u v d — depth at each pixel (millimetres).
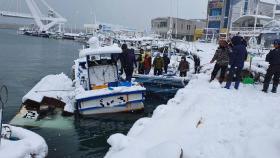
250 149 5105
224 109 7770
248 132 5871
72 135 9789
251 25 41281
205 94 9516
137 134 6980
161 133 6602
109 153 6012
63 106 11719
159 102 14375
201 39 54562
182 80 14953
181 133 6469
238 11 47781
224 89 10547
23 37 95438
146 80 15516
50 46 60312
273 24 35750
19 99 14586
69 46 63062
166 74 16266
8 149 5902
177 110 8312
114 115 11719
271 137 5316
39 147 6613
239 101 8562
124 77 14531
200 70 16188
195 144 5738
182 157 5297
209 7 52719
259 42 35531
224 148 5438
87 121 11117
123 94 11555
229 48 11406
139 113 12109
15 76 22297
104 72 12797
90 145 9086
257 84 11875
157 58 16375
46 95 12055
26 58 36062
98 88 12312
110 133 10102
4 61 31656
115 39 38625
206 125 6695
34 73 24391
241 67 10453
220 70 12852
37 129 10172
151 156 5250
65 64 31859
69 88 14070
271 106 7859
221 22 49812
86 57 12555
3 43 61750
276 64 9852
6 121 11094
